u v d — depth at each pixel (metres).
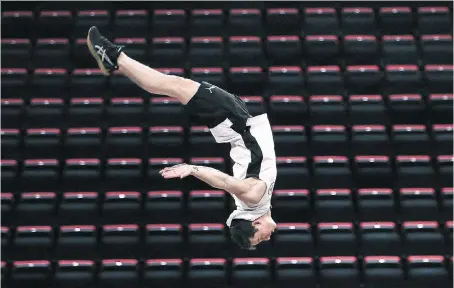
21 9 17.88
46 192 14.33
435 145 14.97
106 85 16.00
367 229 13.69
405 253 13.64
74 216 14.01
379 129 15.01
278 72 16.02
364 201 14.08
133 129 15.00
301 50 16.69
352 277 13.20
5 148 14.87
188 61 16.50
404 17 17.34
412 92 15.98
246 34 17.14
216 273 13.26
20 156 14.87
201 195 14.09
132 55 16.50
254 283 13.20
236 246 13.69
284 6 17.91
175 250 13.66
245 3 17.88
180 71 16.03
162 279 13.23
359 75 16.03
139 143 14.92
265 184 8.00
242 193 7.83
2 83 15.95
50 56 16.61
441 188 14.45
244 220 8.27
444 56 16.67
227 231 13.98
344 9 17.39
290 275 13.20
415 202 14.09
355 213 14.06
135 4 17.94
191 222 14.01
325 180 14.42
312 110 15.38
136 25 17.22
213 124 8.12
